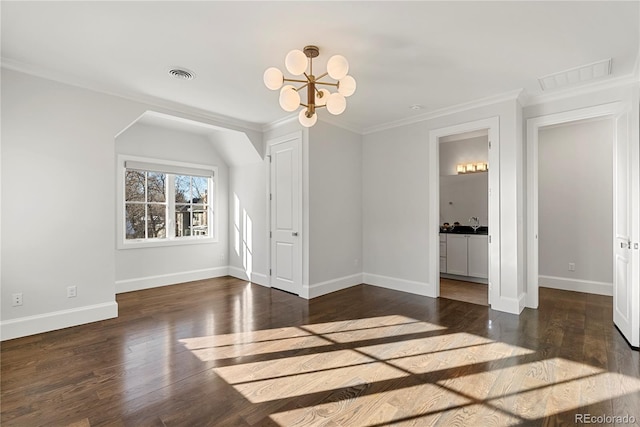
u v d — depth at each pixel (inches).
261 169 198.8
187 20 86.2
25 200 115.3
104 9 81.4
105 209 133.7
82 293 127.9
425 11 81.7
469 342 109.7
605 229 168.7
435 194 166.2
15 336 113.0
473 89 134.2
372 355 100.6
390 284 186.7
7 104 111.5
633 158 104.0
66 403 75.2
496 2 78.0
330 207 179.9
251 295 173.2
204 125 171.8
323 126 176.1
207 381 85.3
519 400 76.2
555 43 97.3
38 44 99.0
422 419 69.9
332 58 85.5
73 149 125.4
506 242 140.6
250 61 110.0
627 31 90.3
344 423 68.7
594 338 111.7
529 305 148.0
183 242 205.6
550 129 184.1
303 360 97.3
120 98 137.5
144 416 70.7
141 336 115.8
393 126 183.9
